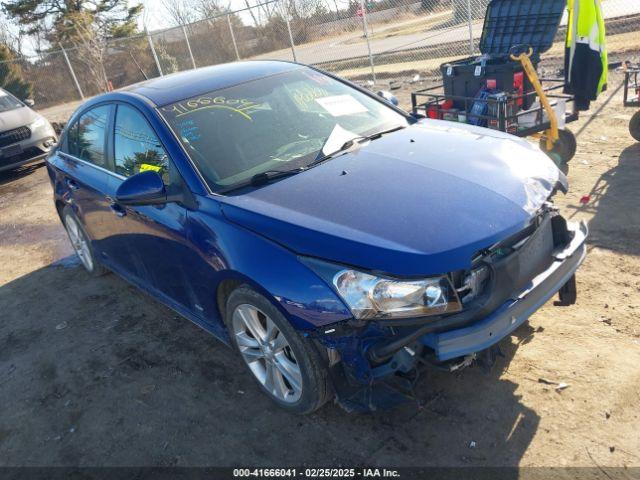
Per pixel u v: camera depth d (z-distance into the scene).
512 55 5.23
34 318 4.71
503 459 2.49
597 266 3.82
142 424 3.15
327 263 2.45
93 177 4.16
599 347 3.06
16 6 32.94
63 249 6.25
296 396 2.83
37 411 3.45
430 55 14.73
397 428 2.77
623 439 2.48
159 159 3.36
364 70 15.19
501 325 2.43
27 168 11.16
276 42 20.92
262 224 2.70
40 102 24.09
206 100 3.57
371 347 2.42
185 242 3.13
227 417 3.08
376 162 3.05
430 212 2.53
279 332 2.78
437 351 2.36
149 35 17.84
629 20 12.82
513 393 2.85
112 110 3.95
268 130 3.42
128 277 4.38
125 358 3.84
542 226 2.71
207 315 3.35
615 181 5.09
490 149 3.10
